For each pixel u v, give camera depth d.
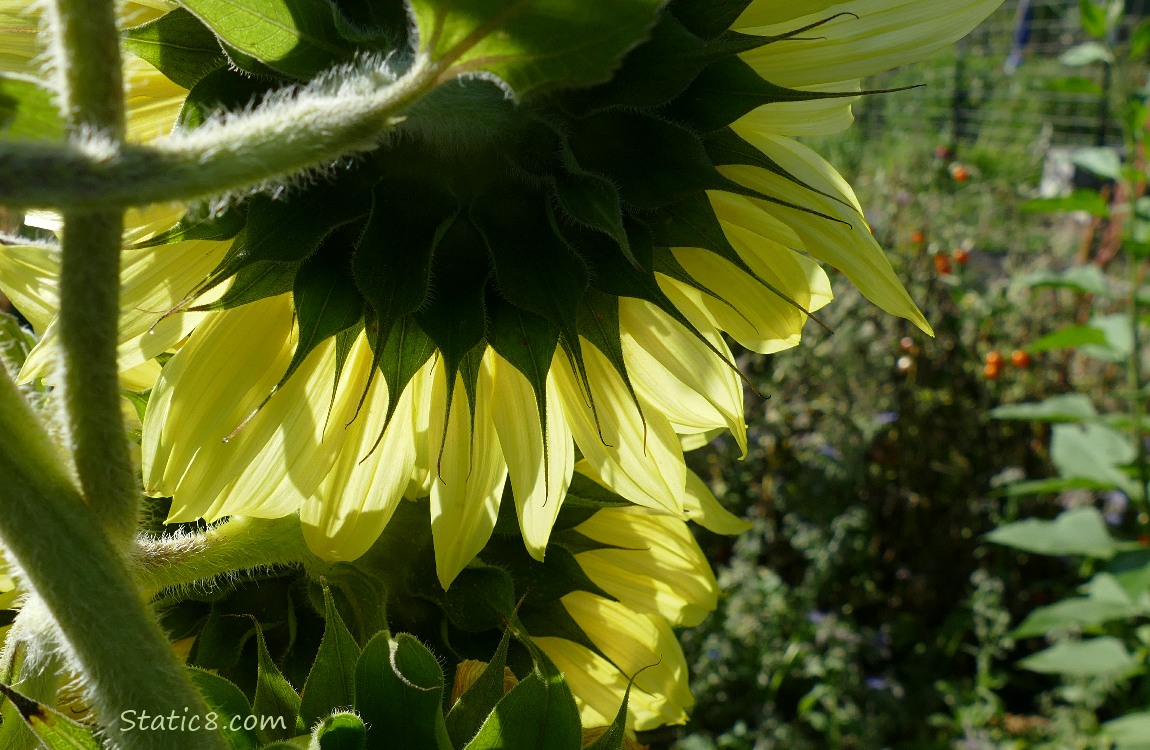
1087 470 1.04
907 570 1.31
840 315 1.35
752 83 0.27
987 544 1.33
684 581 0.37
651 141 0.27
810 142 2.27
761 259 0.31
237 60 0.25
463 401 0.31
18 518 0.20
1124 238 1.08
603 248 0.27
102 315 0.20
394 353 0.27
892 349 1.36
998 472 1.35
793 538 1.23
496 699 0.28
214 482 0.30
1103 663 0.99
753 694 1.15
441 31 0.19
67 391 0.20
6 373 0.21
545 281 0.27
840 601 1.31
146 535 0.33
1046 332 1.45
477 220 0.27
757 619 1.15
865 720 1.12
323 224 0.27
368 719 0.26
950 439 1.36
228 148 0.18
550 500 0.32
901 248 1.50
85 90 0.18
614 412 0.32
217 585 0.33
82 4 0.18
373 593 0.32
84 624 0.21
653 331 0.32
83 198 0.17
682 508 0.33
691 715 1.13
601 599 0.36
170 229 0.27
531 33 0.19
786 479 1.29
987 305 1.47
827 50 0.28
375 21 0.26
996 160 2.37
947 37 0.28
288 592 0.33
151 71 0.28
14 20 0.28
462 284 0.27
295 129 0.18
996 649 1.19
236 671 0.32
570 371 0.31
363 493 0.31
